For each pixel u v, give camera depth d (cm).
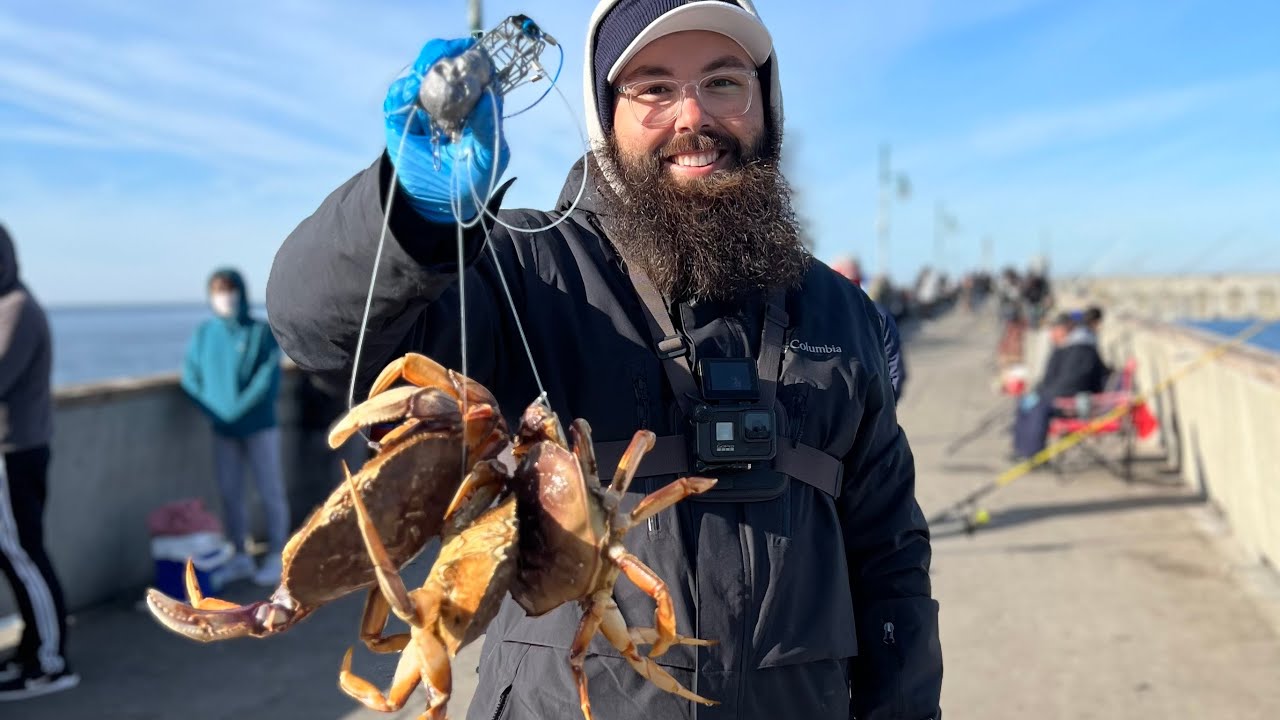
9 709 423
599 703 155
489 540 107
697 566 159
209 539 578
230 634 104
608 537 114
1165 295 3031
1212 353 799
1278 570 594
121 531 593
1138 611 543
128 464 598
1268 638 496
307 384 748
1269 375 630
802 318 184
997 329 3378
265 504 625
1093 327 981
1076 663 472
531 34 121
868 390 186
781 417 171
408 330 141
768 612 161
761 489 164
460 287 122
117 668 472
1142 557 650
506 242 171
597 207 184
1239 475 680
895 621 192
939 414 1413
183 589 567
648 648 156
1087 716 414
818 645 167
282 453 742
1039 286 2297
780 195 189
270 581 614
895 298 2827
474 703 169
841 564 176
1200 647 488
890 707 189
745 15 179
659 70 179
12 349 426
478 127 116
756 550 162
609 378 166
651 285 174
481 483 116
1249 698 428
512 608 167
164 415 629
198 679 459
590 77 188
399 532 108
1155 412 1112
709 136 179
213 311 627
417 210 126
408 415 110
